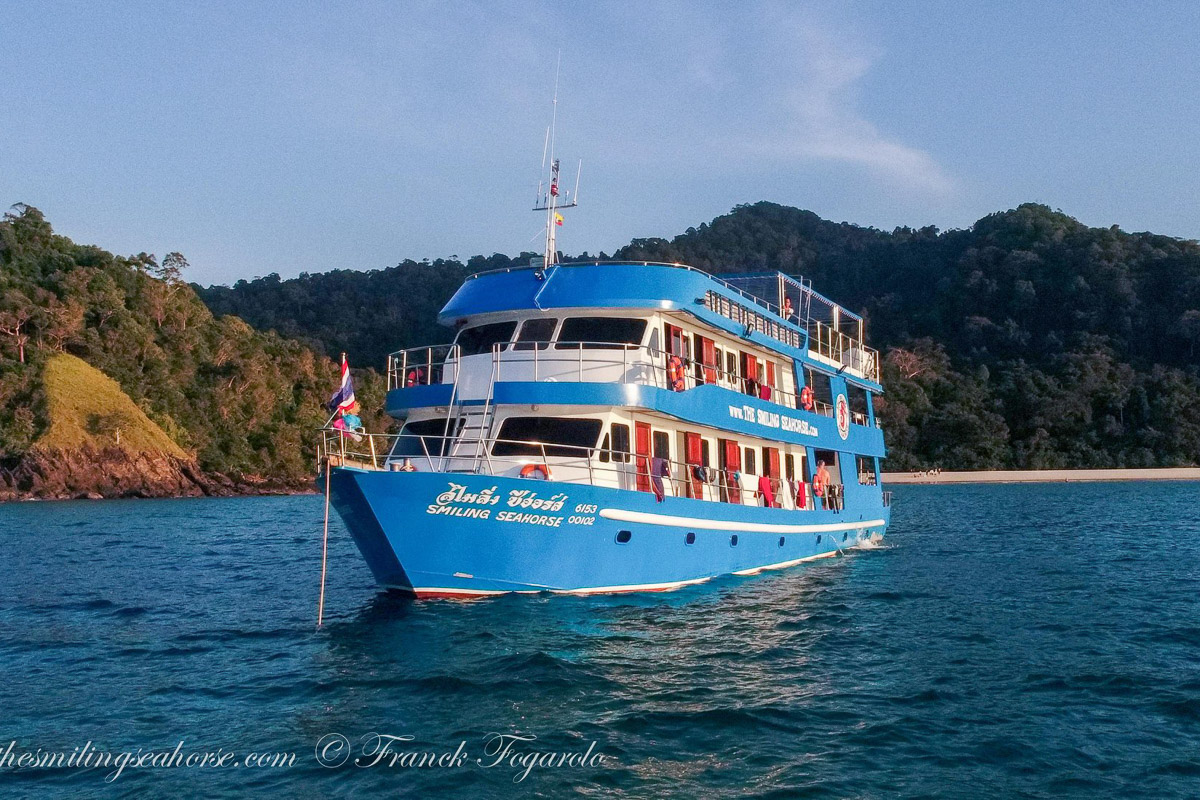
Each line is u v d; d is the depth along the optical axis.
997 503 63.91
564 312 19.52
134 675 14.11
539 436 18.67
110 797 9.66
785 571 24.11
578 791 9.73
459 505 16.59
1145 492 76.81
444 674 13.44
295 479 98.31
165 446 90.00
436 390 19.58
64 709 12.43
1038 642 16.33
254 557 30.64
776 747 10.96
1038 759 10.64
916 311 164.62
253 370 106.50
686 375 19.48
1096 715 12.18
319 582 23.52
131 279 109.62
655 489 18.86
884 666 14.55
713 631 16.59
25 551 33.56
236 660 14.86
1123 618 18.62
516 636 15.48
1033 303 148.00
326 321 188.62
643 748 10.89
